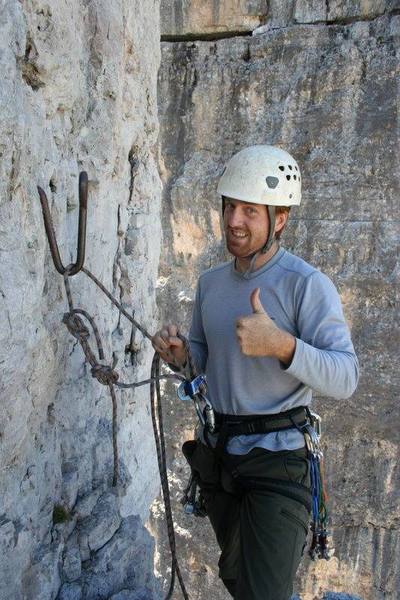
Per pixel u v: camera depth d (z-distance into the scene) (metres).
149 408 4.23
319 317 2.15
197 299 2.53
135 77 3.73
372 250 12.34
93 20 3.01
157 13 4.20
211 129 13.15
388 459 12.45
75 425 3.02
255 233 2.24
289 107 12.60
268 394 2.27
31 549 2.54
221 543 2.50
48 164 2.55
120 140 3.53
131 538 3.25
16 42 2.15
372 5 11.96
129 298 3.77
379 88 12.01
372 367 12.38
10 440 2.29
